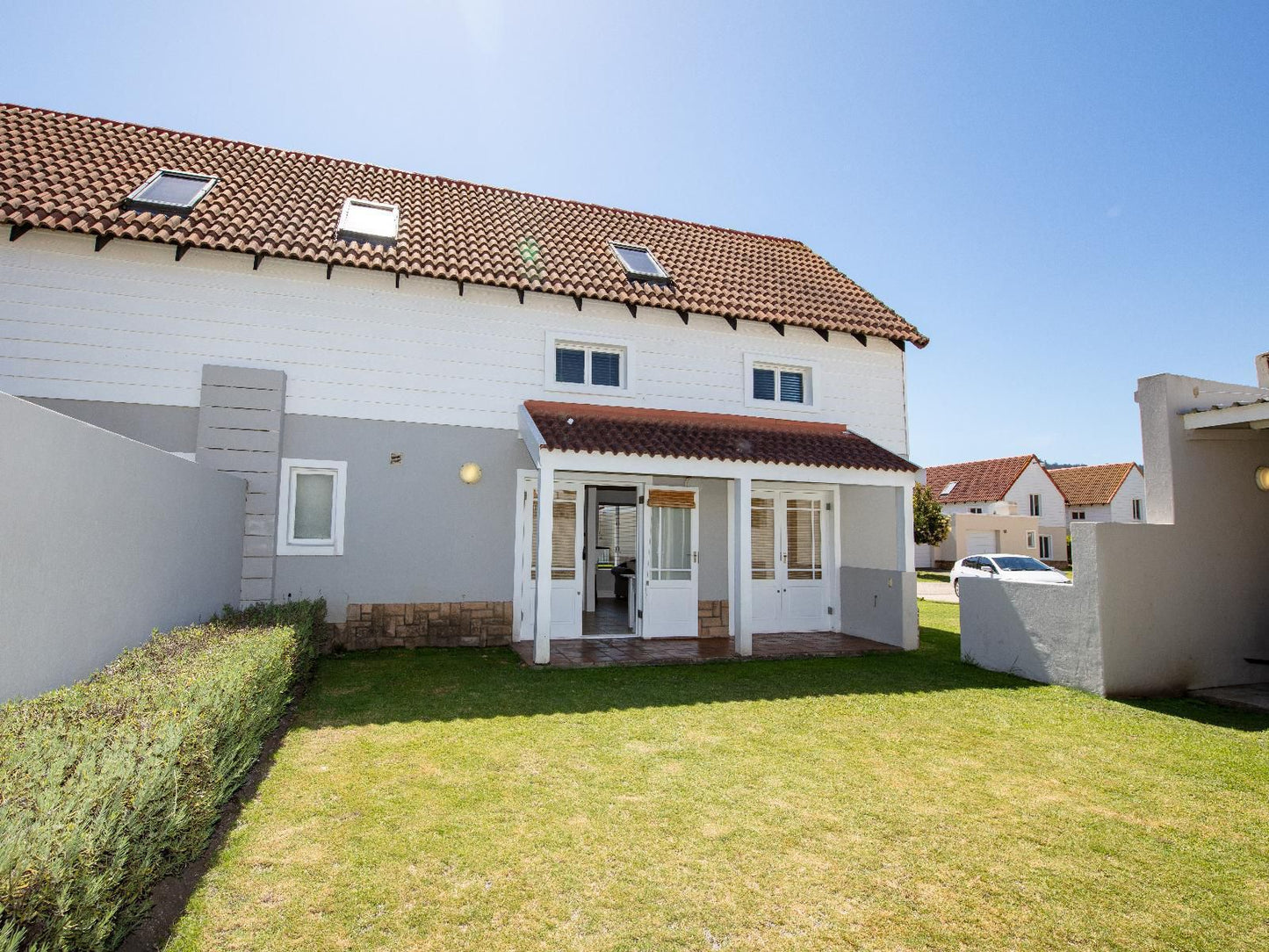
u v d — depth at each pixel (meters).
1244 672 7.93
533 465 10.36
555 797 4.33
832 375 12.24
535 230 11.96
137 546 5.38
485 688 7.26
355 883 3.23
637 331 11.11
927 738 5.77
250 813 3.99
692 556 11.19
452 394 10.02
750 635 9.44
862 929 2.93
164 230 8.45
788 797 4.41
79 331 8.48
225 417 8.80
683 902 3.12
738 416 11.41
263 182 10.62
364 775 4.62
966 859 3.61
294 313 9.39
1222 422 7.56
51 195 8.46
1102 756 5.33
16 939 1.73
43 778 2.32
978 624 9.04
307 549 9.20
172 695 3.47
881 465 10.23
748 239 14.88
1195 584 7.86
